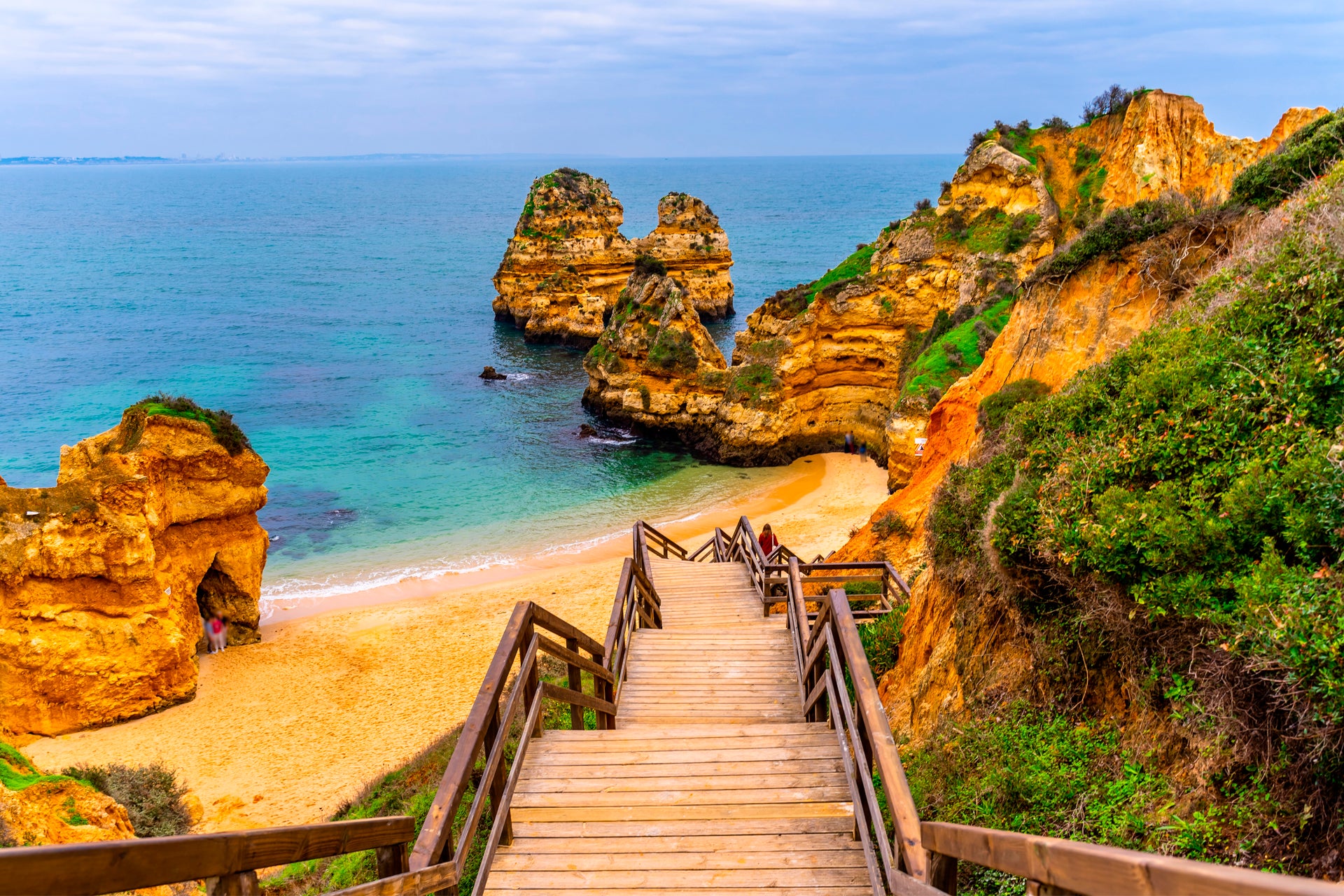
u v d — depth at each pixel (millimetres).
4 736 21547
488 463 48062
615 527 38281
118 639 22578
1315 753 4168
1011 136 50500
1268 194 13773
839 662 6207
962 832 2898
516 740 11195
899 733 9172
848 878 4688
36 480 45875
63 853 1918
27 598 22094
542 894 4609
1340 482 5000
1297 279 7508
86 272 138000
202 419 26609
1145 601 5633
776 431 46625
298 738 21328
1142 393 7574
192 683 23844
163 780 17219
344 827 3203
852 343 47750
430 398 62656
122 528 22844
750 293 115062
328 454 49969
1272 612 4527
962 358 37781
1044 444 8445
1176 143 41156
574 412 58156
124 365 73688
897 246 48438
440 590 31578
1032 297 17703
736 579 16094
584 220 85375
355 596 31250
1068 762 6098
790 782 5680
